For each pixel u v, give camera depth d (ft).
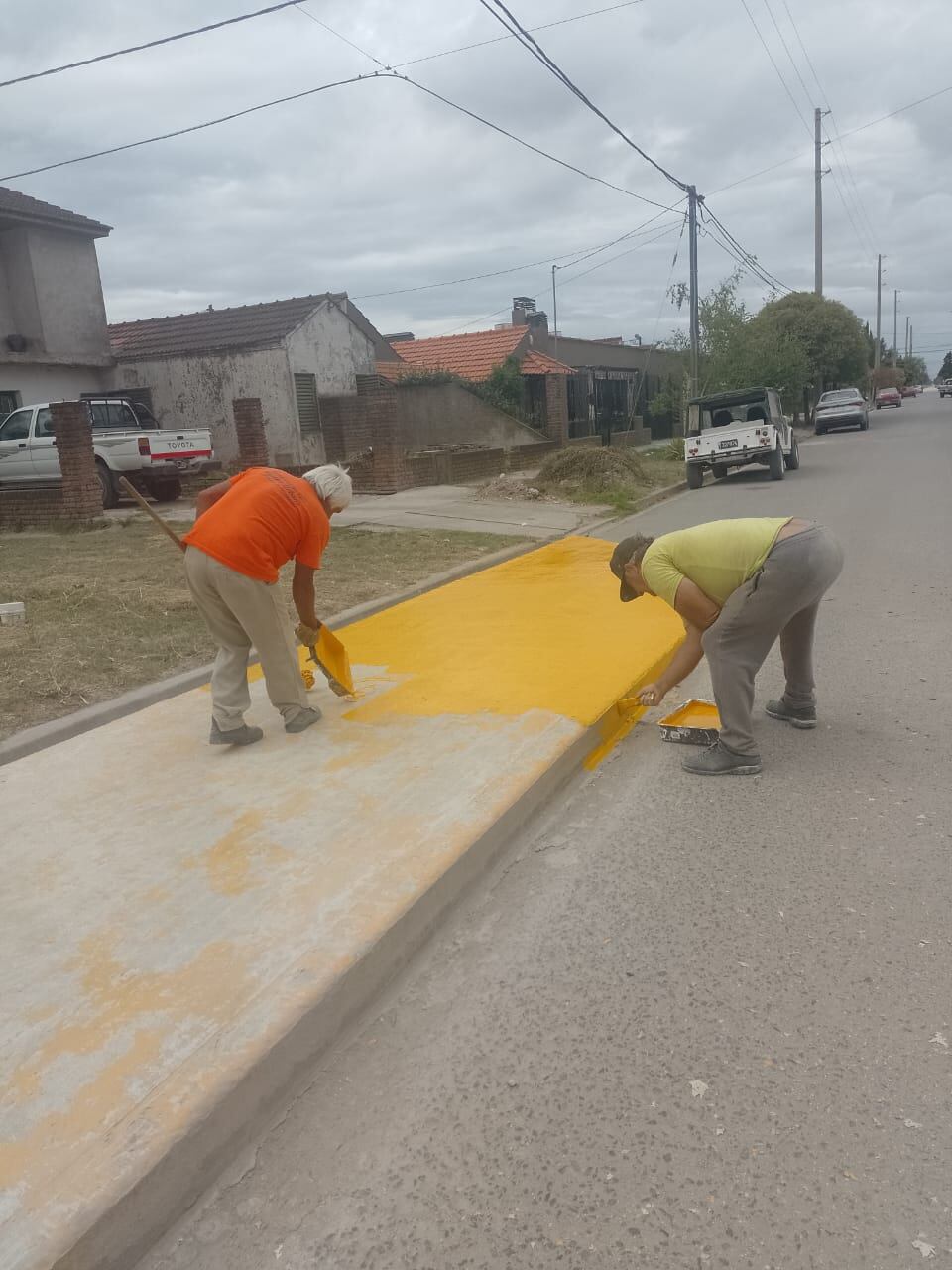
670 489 57.52
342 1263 6.37
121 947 9.35
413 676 18.19
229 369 67.05
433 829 11.44
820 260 141.28
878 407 213.66
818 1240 6.25
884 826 11.83
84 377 68.28
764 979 9.00
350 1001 8.79
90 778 13.93
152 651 20.63
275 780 13.34
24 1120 7.10
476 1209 6.70
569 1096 7.70
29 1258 6.02
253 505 13.98
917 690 16.93
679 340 93.40
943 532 34.19
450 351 95.61
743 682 13.35
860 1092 7.50
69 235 66.33
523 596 26.11
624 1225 6.47
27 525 45.70
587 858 11.66
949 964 9.02
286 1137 7.53
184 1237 6.70
